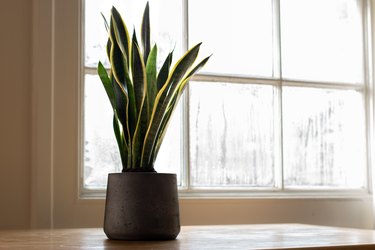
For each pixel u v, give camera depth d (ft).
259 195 7.83
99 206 6.97
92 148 7.21
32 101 6.72
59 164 6.82
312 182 8.33
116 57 4.99
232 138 7.91
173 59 7.68
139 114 4.93
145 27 5.46
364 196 8.48
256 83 8.08
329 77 8.58
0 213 6.58
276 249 3.95
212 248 4.04
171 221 4.86
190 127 7.68
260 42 8.18
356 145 8.66
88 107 7.22
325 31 8.59
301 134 8.31
